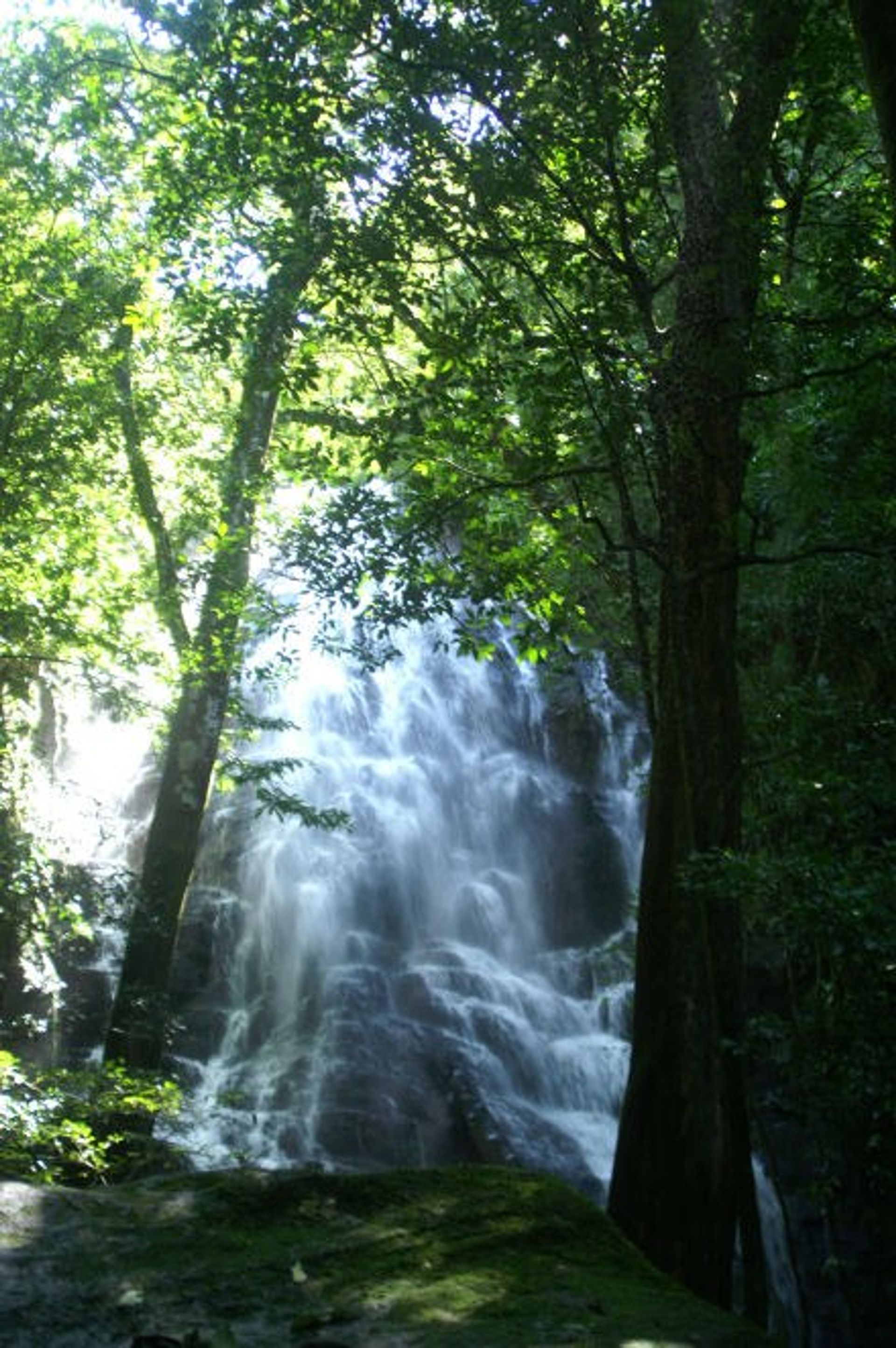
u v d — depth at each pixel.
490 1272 3.27
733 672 8.46
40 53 15.37
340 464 11.48
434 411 10.50
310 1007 19.64
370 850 22.67
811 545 11.94
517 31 8.79
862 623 13.03
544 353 10.50
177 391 16.22
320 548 10.29
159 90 14.93
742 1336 2.93
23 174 15.47
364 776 24.52
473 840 24.34
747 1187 7.71
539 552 11.61
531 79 9.42
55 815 18.05
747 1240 7.61
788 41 8.87
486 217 9.48
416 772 24.94
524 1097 18.73
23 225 15.30
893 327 10.08
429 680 27.45
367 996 19.56
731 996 7.85
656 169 9.28
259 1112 17.47
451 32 8.98
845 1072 8.89
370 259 9.77
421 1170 3.97
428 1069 18.34
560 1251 3.50
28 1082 9.89
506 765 25.69
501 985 20.48
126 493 16.84
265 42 9.65
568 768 26.08
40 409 14.92
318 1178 3.75
